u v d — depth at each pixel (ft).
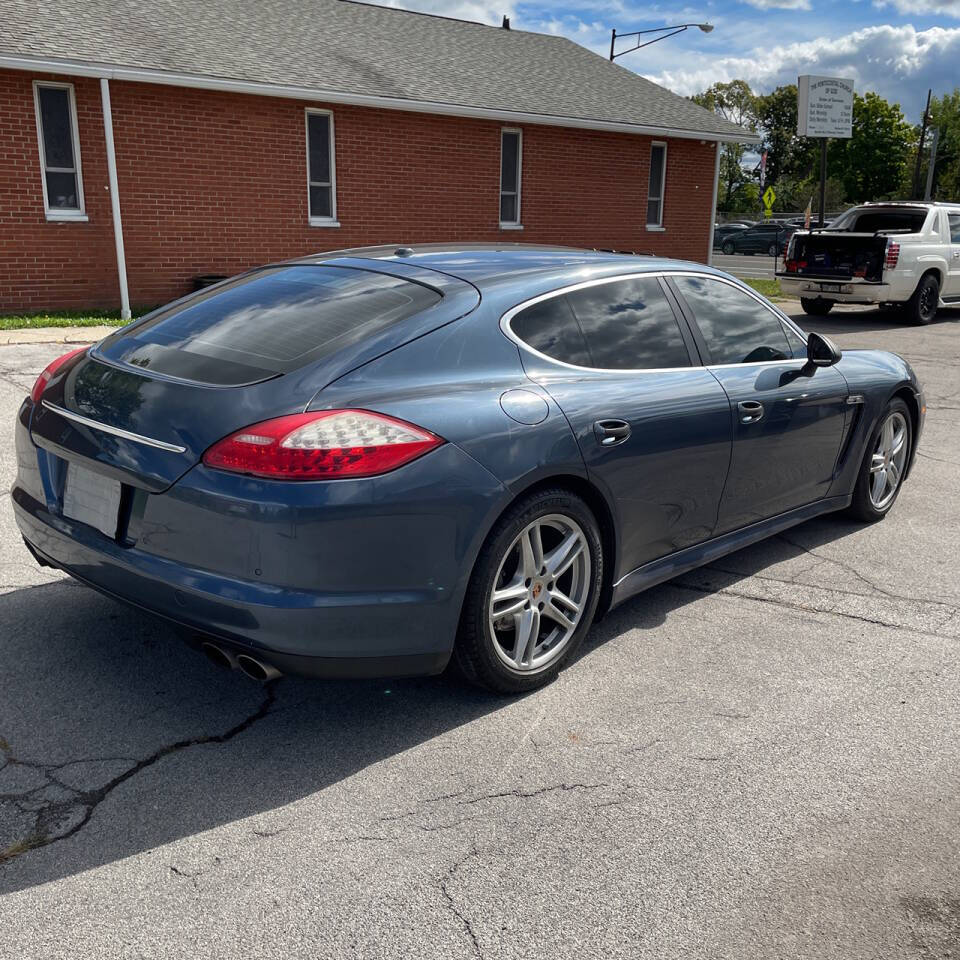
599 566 11.24
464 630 9.89
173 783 8.90
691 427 12.02
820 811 8.79
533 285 11.16
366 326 9.89
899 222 52.19
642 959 6.93
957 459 22.80
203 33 49.24
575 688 10.99
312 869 7.77
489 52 64.75
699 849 8.19
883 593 14.15
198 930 7.05
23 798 8.56
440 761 9.42
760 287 71.36
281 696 10.61
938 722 10.46
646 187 64.95
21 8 43.73
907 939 7.22
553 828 8.41
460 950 6.94
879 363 16.78
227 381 9.21
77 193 43.55
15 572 13.69
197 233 47.16
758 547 16.11
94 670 10.98
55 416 10.17
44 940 6.89
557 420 10.30
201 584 8.70
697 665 11.65
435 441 9.15
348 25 59.47
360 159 52.01
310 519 8.45
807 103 77.51
